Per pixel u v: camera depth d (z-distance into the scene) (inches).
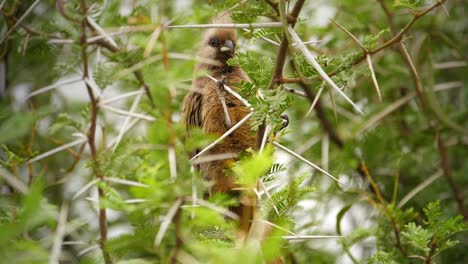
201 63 340.8
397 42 242.7
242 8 241.6
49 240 194.7
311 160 370.0
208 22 314.3
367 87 407.2
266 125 226.7
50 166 344.2
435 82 448.5
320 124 397.4
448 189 388.5
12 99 362.6
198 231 221.1
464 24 451.8
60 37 300.8
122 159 254.4
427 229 263.3
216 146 299.7
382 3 362.0
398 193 383.9
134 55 300.2
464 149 413.1
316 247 344.2
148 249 218.8
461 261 364.8
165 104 276.1
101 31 274.2
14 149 285.6
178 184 210.1
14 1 317.1
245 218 216.4
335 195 358.0
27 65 368.8
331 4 386.6
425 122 405.1
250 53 269.0
